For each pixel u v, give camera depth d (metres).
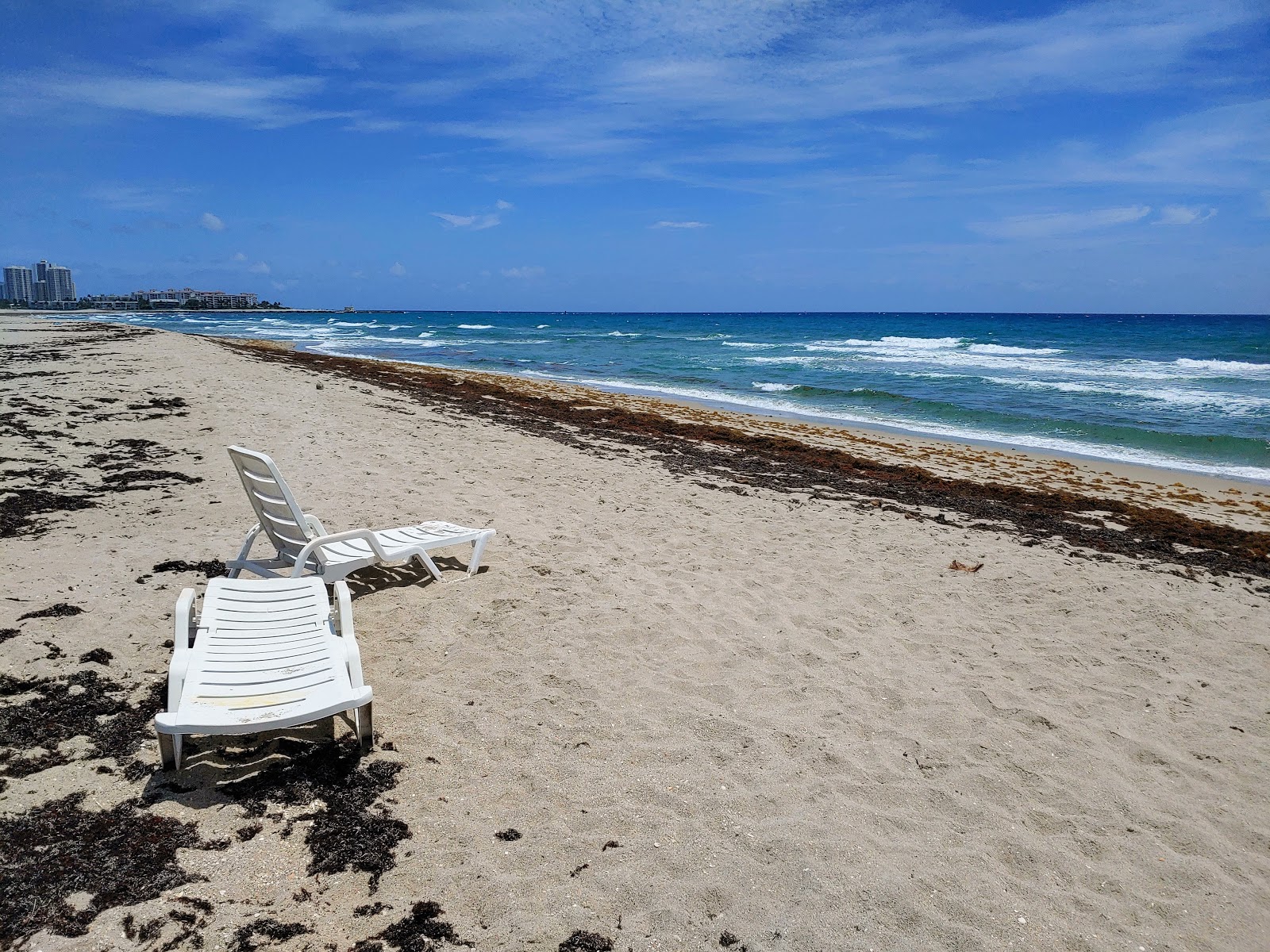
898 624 5.80
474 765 3.74
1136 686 5.11
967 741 4.25
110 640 4.67
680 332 76.88
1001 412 21.73
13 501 7.32
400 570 6.16
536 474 9.89
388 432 11.98
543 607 5.57
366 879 2.97
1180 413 21.61
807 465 13.22
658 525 7.96
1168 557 8.61
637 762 3.83
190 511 7.38
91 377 16.02
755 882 3.07
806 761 3.93
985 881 3.19
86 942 2.56
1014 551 8.06
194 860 2.98
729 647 5.18
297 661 3.92
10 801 3.23
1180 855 3.48
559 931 2.78
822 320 155.12
